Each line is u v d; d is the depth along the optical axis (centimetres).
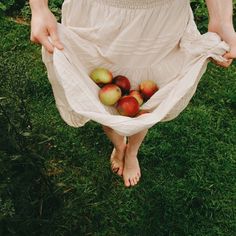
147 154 330
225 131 348
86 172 320
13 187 249
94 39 239
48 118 345
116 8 229
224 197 313
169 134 341
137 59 249
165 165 327
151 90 257
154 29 236
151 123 220
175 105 238
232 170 326
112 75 258
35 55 391
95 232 292
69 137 335
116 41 239
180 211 304
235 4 429
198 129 347
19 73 267
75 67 236
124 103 252
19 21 421
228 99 368
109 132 288
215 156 334
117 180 318
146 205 306
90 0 233
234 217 304
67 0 240
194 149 335
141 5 226
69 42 234
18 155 239
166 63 251
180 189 314
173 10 232
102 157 329
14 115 246
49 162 321
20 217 252
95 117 221
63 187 302
